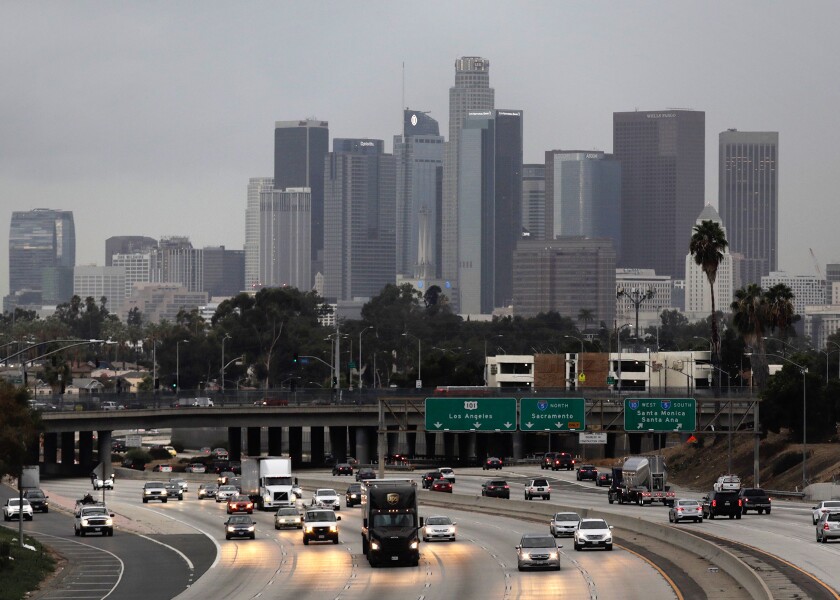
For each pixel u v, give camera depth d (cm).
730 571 19250
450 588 18325
